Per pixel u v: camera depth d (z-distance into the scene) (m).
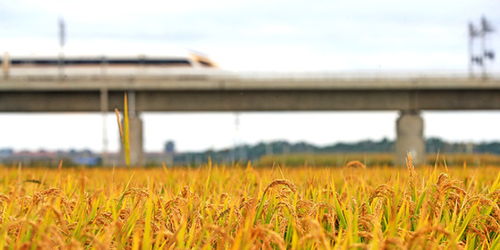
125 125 5.68
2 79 69.56
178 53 80.25
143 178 10.85
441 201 5.31
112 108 72.00
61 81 69.69
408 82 68.88
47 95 71.19
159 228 4.56
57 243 3.99
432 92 71.38
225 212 4.91
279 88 69.75
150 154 68.62
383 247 3.64
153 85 70.06
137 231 4.11
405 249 3.60
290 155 51.97
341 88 69.44
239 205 5.28
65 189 7.32
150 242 4.10
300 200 5.42
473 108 71.56
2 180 11.73
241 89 70.38
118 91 71.50
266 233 3.99
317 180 7.70
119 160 67.06
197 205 5.34
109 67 80.81
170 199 5.74
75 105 71.44
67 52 81.44
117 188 7.34
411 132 71.00
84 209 5.09
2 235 3.88
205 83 70.06
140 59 80.88
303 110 71.75
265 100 71.69
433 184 5.60
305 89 70.25
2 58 80.19
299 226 4.38
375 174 10.05
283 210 5.30
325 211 5.71
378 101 71.56
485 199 5.25
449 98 71.50
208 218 5.01
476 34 68.44
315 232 3.52
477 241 5.26
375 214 4.87
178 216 5.01
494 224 5.13
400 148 71.56
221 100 71.75
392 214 4.55
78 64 81.31
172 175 10.38
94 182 10.78
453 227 4.97
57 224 4.88
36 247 3.66
